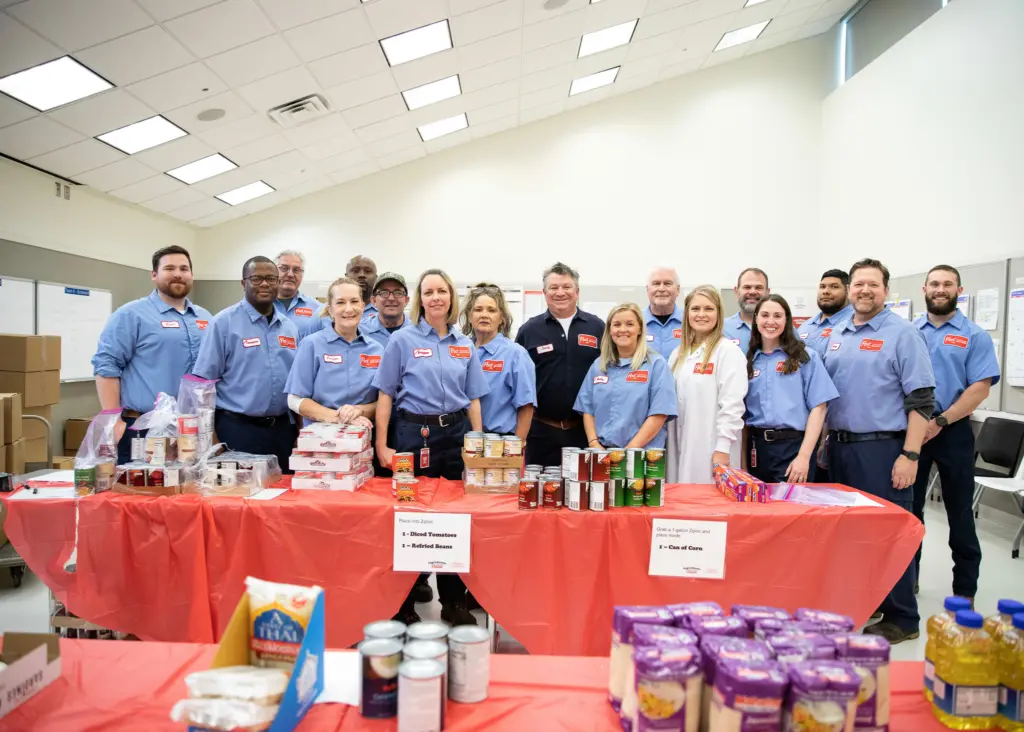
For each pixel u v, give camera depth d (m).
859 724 0.96
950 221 5.61
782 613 1.16
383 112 6.32
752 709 0.88
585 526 2.03
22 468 3.88
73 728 0.99
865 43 7.29
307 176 7.34
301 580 2.05
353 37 4.85
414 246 7.98
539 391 3.28
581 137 7.96
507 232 7.98
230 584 2.04
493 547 2.03
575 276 3.30
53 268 5.72
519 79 6.57
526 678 1.17
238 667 1.00
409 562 2.03
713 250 7.93
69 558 2.05
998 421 4.50
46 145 5.06
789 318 2.78
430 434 2.58
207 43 4.36
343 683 1.12
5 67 4.00
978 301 5.09
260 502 2.07
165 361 3.07
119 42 4.07
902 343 2.68
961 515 3.26
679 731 0.93
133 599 2.06
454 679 1.08
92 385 6.27
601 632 2.06
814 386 2.74
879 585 2.06
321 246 7.96
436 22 5.04
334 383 2.68
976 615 1.04
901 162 6.34
